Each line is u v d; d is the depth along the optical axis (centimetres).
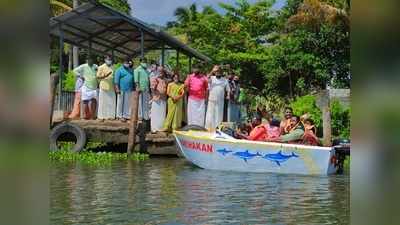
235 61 3156
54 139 1761
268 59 3011
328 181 1315
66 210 913
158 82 1803
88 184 1206
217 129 1584
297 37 2878
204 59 2642
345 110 2164
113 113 1817
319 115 2142
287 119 1534
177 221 841
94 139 1789
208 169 1515
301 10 2816
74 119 1816
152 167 1537
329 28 2767
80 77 1838
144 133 1805
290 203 1002
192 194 1094
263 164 1470
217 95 1780
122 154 1770
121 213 894
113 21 2131
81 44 2386
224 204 986
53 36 2197
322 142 1602
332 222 832
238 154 1488
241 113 2006
